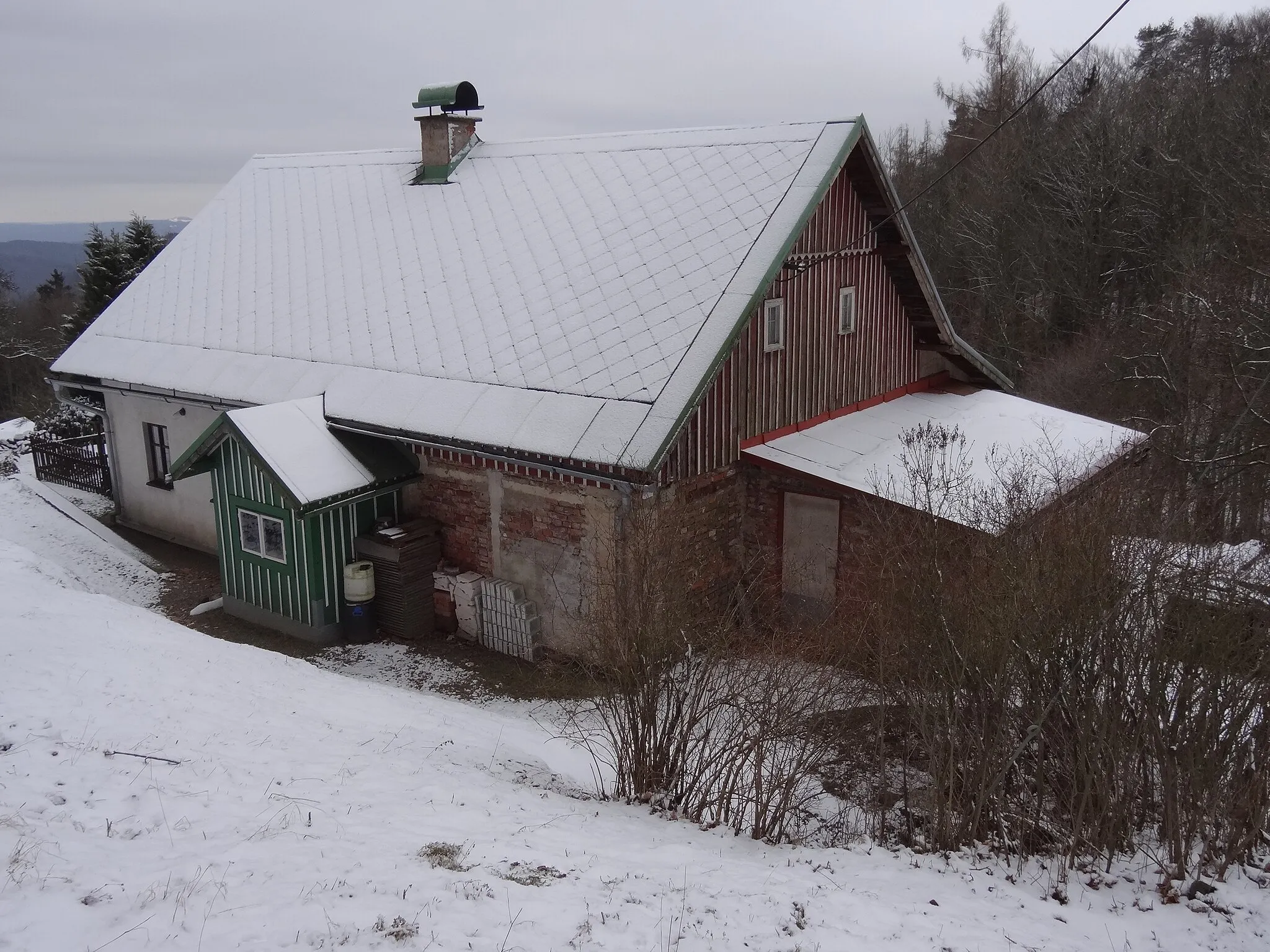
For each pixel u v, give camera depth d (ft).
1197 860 25.22
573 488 41.22
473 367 46.34
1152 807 26.16
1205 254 84.84
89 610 40.83
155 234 135.44
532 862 22.21
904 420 52.95
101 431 88.02
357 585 45.57
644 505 38.86
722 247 44.96
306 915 18.24
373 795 25.76
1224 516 51.26
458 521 46.21
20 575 44.80
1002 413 55.21
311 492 43.27
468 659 44.14
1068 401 89.61
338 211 63.67
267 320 57.47
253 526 47.32
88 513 67.05
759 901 21.42
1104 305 101.76
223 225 68.80
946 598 27.94
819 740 29.43
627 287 45.93
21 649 33.58
